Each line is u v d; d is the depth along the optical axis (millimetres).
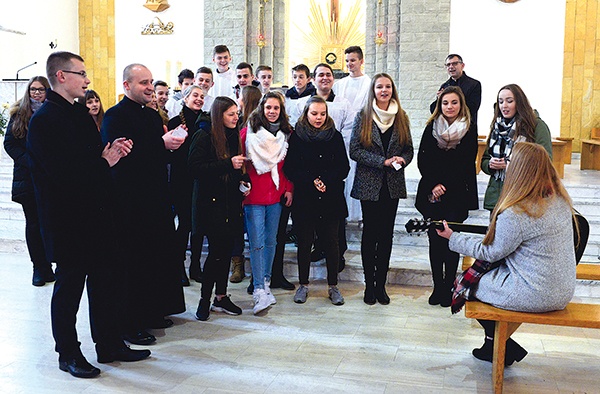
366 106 4457
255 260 4367
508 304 3025
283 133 4465
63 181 3121
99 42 11219
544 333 3955
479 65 9266
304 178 4387
